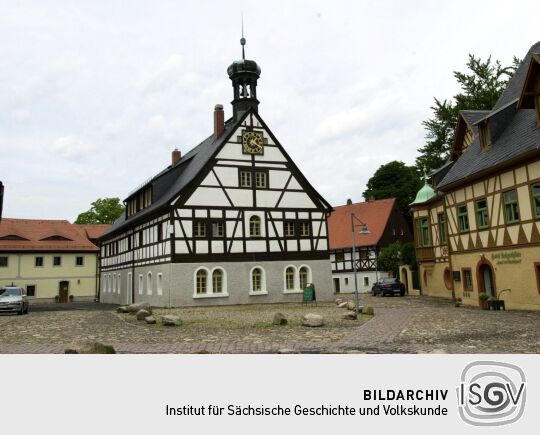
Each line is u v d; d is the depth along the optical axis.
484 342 11.12
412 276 38.44
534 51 24.75
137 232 34.59
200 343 11.91
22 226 49.44
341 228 53.19
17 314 24.69
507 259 20.58
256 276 29.92
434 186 31.31
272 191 30.92
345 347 10.84
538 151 17.86
